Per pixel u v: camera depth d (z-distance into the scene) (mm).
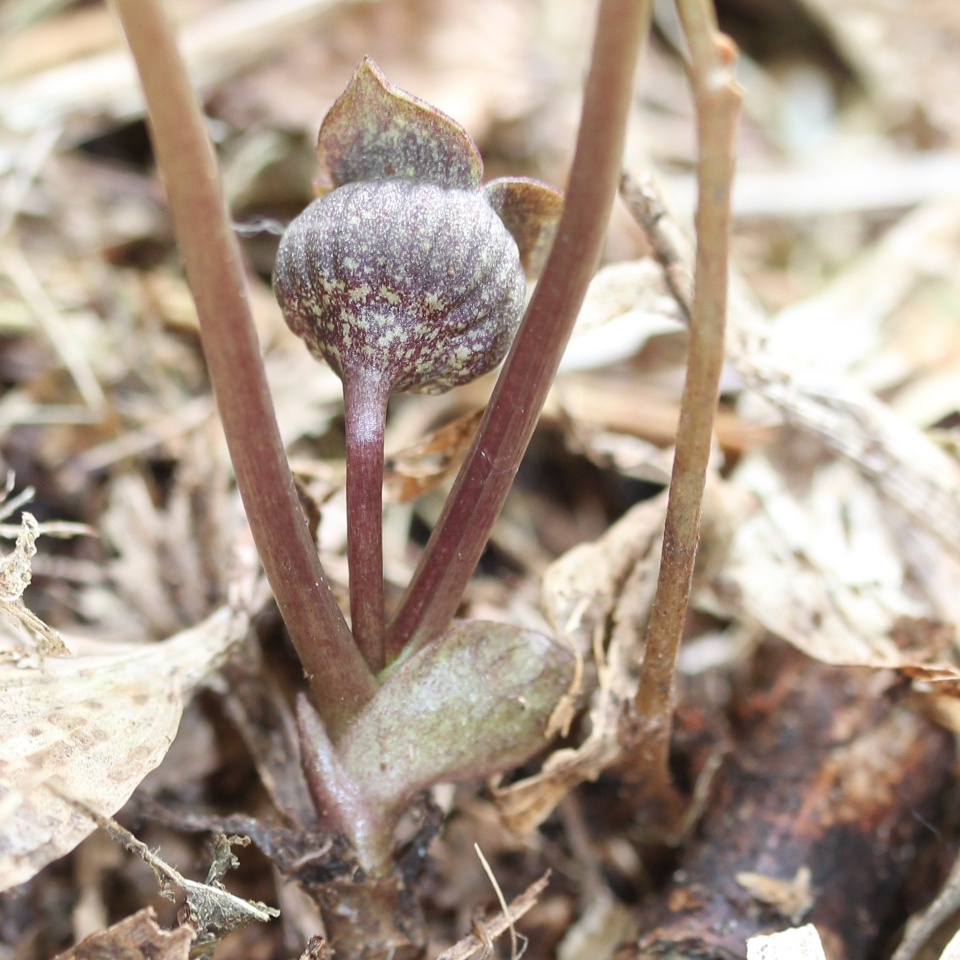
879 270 205
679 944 129
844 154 281
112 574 154
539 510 176
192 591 152
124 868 138
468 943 122
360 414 117
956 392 174
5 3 240
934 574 152
